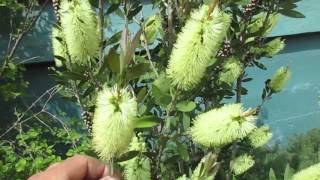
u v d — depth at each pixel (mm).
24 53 1224
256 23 645
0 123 1236
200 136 328
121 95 266
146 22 619
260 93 1372
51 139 1232
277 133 1394
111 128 261
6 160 1011
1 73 1087
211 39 336
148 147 529
